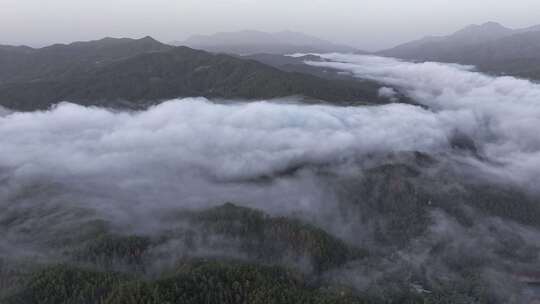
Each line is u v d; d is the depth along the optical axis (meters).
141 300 129.25
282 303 133.50
